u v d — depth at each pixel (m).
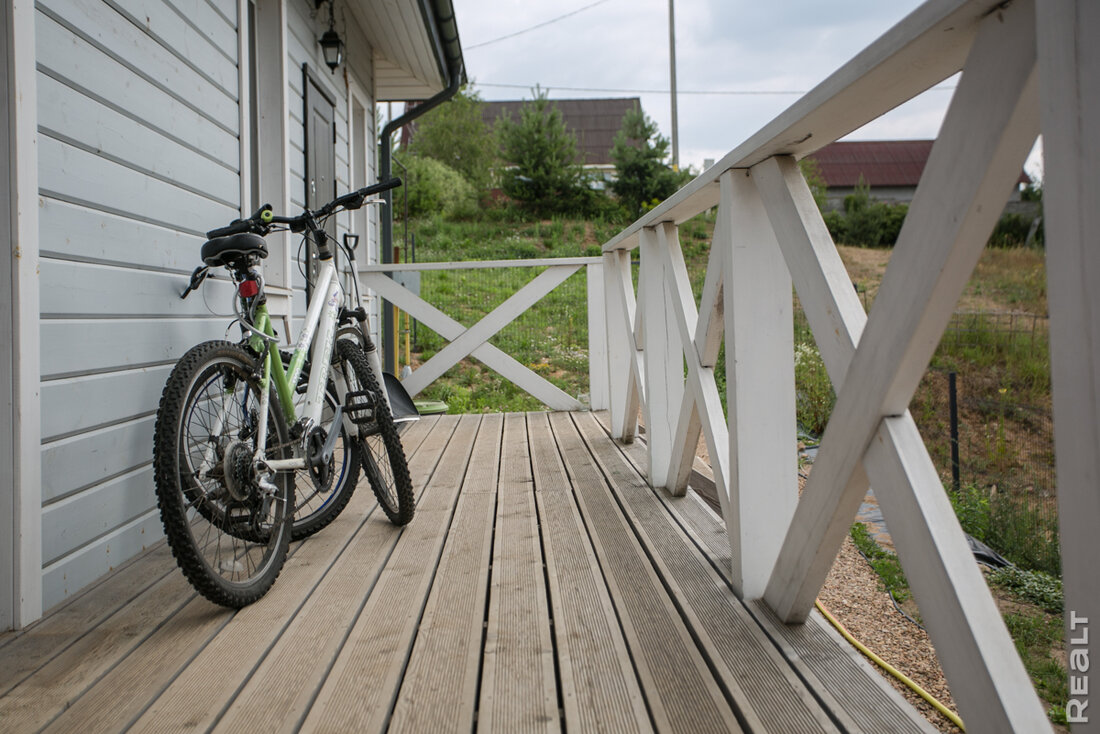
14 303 1.69
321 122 5.01
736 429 1.76
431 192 23.42
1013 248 18.19
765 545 1.78
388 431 2.44
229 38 3.10
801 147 1.47
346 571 2.08
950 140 0.97
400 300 5.29
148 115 2.39
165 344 2.48
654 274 3.01
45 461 1.84
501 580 1.98
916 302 1.03
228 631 1.69
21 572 1.71
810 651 1.50
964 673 0.99
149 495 2.37
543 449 3.83
